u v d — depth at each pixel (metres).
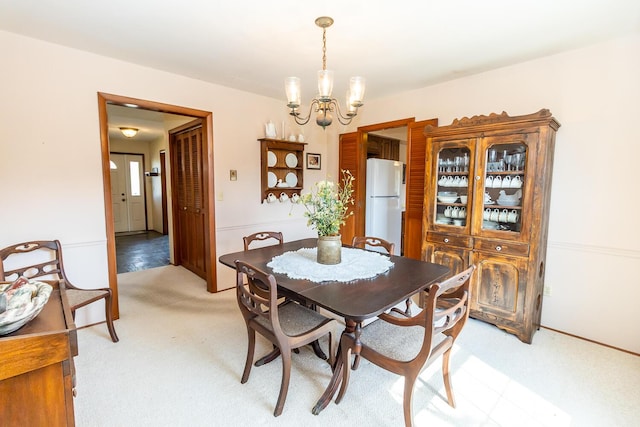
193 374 2.04
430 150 2.92
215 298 3.37
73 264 2.61
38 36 2.29
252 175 3.77
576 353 2.30
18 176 2.33
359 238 2.82
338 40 2.32
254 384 1.95
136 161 7.84
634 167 2.25
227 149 3.52
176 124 4.29
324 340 2.48
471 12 1.92
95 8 1.90
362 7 1.87
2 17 2.02
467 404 1.78
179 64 2.81
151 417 1.67
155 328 2.67
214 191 3.44
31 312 1.11
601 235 2.40
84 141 2.60
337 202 2.13
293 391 1.89
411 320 1.66
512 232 2.48
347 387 1.83
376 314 1.42
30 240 2.40
